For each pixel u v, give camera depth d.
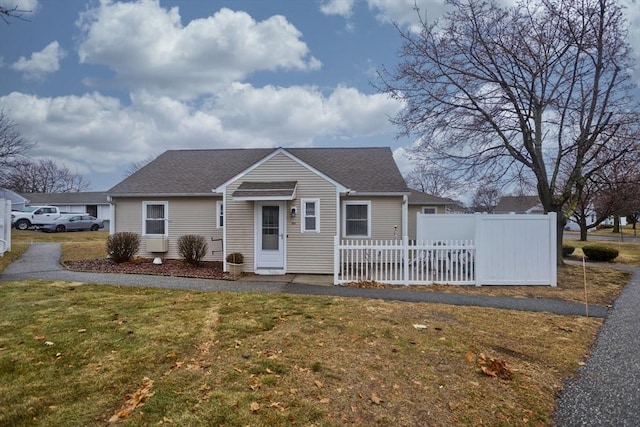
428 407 3.54
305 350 4.80
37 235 25.75
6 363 4.21
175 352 4.66
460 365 4.48
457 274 10.03
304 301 7.64
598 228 50.16
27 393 3.57
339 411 3.41
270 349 4.82
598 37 12.38
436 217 12.66
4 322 5.77
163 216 15.13
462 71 13.32
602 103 12.84
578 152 13.37
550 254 9.89
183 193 14.70
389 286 9.70
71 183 63.19
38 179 57.47
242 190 11.47
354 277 10.61
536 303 7.96
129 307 6.88
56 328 5.48
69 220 29.95
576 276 11.71
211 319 6.14
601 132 12.62
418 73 13.67
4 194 30.59
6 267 12.15
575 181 13.59
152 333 5.36
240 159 17.75
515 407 3.62
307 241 11.84
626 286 10.30
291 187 11.58
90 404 3.40
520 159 13.57
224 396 3.59
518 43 12.86
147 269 12.04
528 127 13.38
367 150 18.55
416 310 7.03
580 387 4.11
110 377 3.95
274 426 3.14
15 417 3.16
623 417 3.50
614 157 12.66
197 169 16.75
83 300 7.39
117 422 3.13
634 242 28.09
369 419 3.30
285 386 3.82
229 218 11.96
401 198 14.63
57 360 4.34
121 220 15.18
